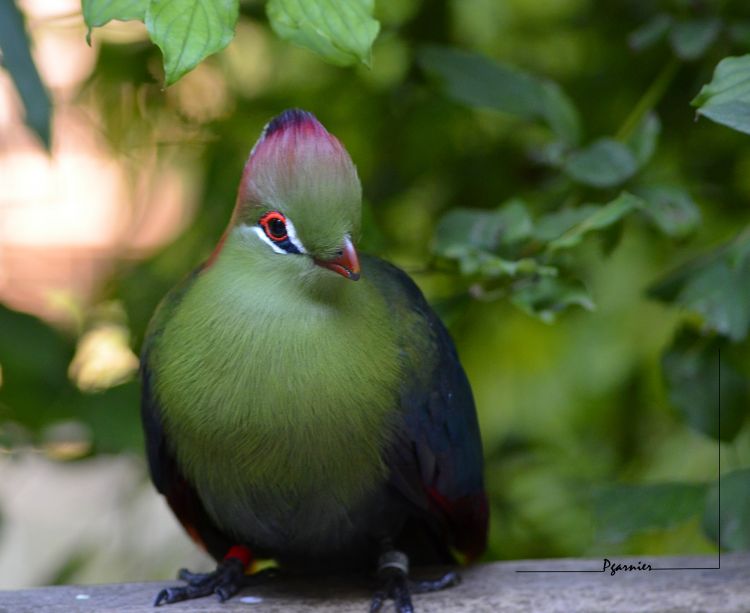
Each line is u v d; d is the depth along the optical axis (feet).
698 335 23.47
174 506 21.95
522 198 29.40
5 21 18.30
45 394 25.43
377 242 23.66
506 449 32.76
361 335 19.15
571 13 31.35
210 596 20.75
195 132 29.89
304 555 21.43
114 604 20.04
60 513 36.32
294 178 17.97
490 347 33.35
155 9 14.88
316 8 15.76
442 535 22.27
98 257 31.73
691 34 23.93
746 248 21.52
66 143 31.78
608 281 32.42
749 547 20.65
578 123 24.27
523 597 20.01
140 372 21.68
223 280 18.89
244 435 18.93
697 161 29.73
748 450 31.73
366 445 19.44
